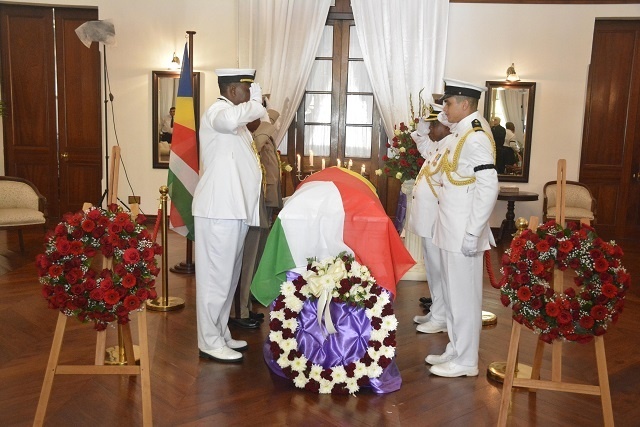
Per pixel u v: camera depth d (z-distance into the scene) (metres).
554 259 2.82
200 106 8.52
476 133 3.40
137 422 2.93
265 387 3.38
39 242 7.26
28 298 4.97
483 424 3.00
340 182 3.63
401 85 8.29
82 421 2.93
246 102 3.48
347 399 3.26
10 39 8.66
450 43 8.40
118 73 8.51
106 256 2.80
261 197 3.87
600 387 2.77
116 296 2.66
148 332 4.23
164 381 3.41
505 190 8.02
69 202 9.00
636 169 8.73
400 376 3.53
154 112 8.48
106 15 8.41
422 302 5.12
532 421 3.05
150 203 8.69
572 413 3.15
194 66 8.45
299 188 3.78
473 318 3.54
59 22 8.66
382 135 8.70
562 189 3.12
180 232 4.91
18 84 8.74
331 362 3.38
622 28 8.52
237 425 2.93
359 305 3.32
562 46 8.29
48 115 8.81
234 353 3.72
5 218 6.41
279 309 3.41
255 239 4.41
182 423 2.94
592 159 8.80
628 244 8.43
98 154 8.89
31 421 2.91
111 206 3.00
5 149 8.82
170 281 5.64
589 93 8.70
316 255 3.37
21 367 3.56
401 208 5.81
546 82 8.37
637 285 6.02
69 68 8.73
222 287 3.66
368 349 3.34
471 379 3.56
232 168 3.57
